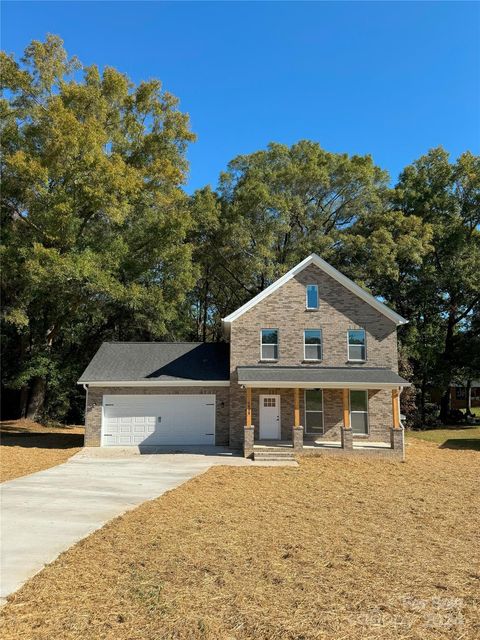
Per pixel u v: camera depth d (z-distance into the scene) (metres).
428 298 36.53
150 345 26.30
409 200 38.06
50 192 27.14
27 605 5.92
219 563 7.53
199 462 18.58
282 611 5.90
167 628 5.42
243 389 22.70
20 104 28.11
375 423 22.44
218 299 43.94
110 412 22.77
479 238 37.31
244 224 34.53
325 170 36.28
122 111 32.41
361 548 8.47
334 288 23.50
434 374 36.34
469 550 8.45
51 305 31.56
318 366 22.88
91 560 7.51
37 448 21.95
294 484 14.59
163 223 29.42
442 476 16.38
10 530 9.09
